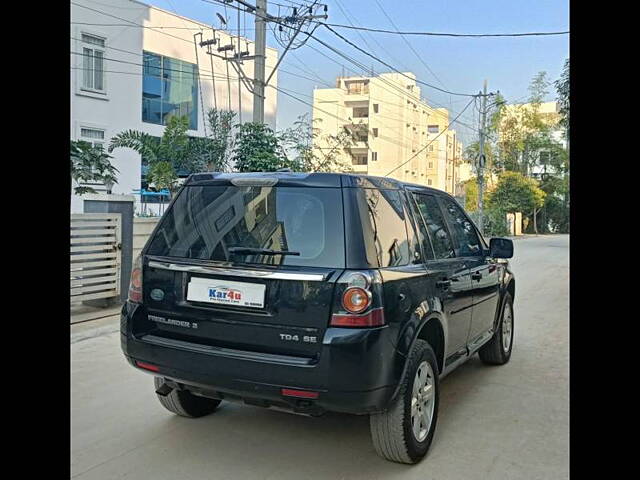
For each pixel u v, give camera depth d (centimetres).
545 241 3394
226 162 1769
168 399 433
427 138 7212
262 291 343
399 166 6031
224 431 428
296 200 361
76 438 411
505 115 4881
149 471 366
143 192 2533
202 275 363
